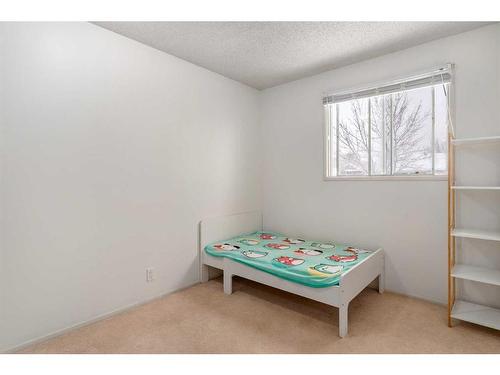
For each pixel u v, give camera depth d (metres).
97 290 2.24
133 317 2.31
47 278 1.98
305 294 2.16
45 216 1.96
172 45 2.56
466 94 2.32
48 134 1.96
